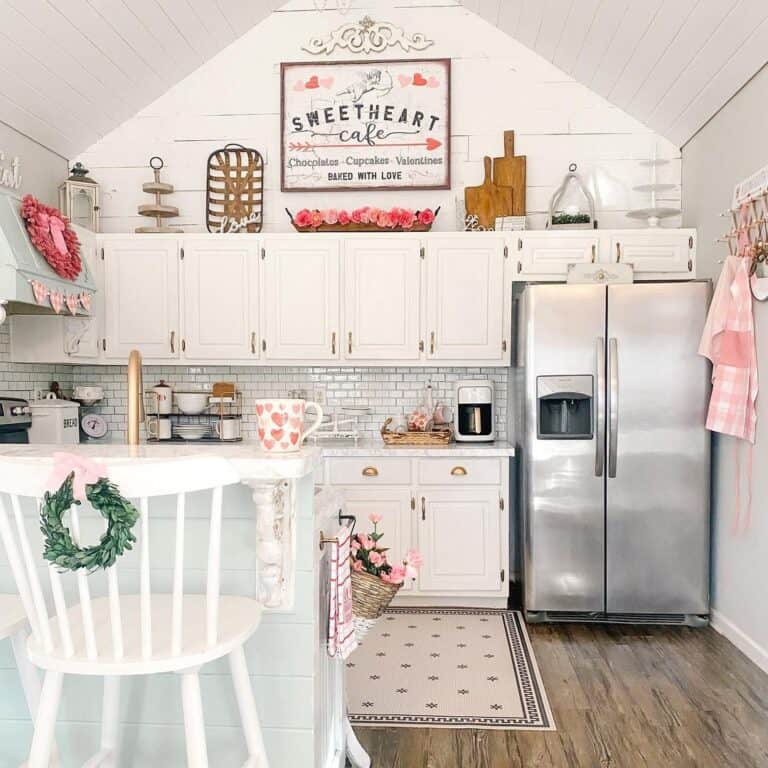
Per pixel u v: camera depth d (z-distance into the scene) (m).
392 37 4.72
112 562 1.37
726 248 3.85
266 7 4.65
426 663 3.38
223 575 1.91
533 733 2.69
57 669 1.44
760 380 3.42
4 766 2.02
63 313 3.72
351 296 4.44
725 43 3.32
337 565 1.96
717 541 3.89
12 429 3.85
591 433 3.89
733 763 2.47
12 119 4.00
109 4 3.62
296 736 1.92
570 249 4.36
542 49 4.56
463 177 4.73
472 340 4.40
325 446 4.40
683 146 4.58
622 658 3.44
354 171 4.75
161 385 4.70
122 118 4.75
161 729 1.97
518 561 4.23
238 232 4.68
